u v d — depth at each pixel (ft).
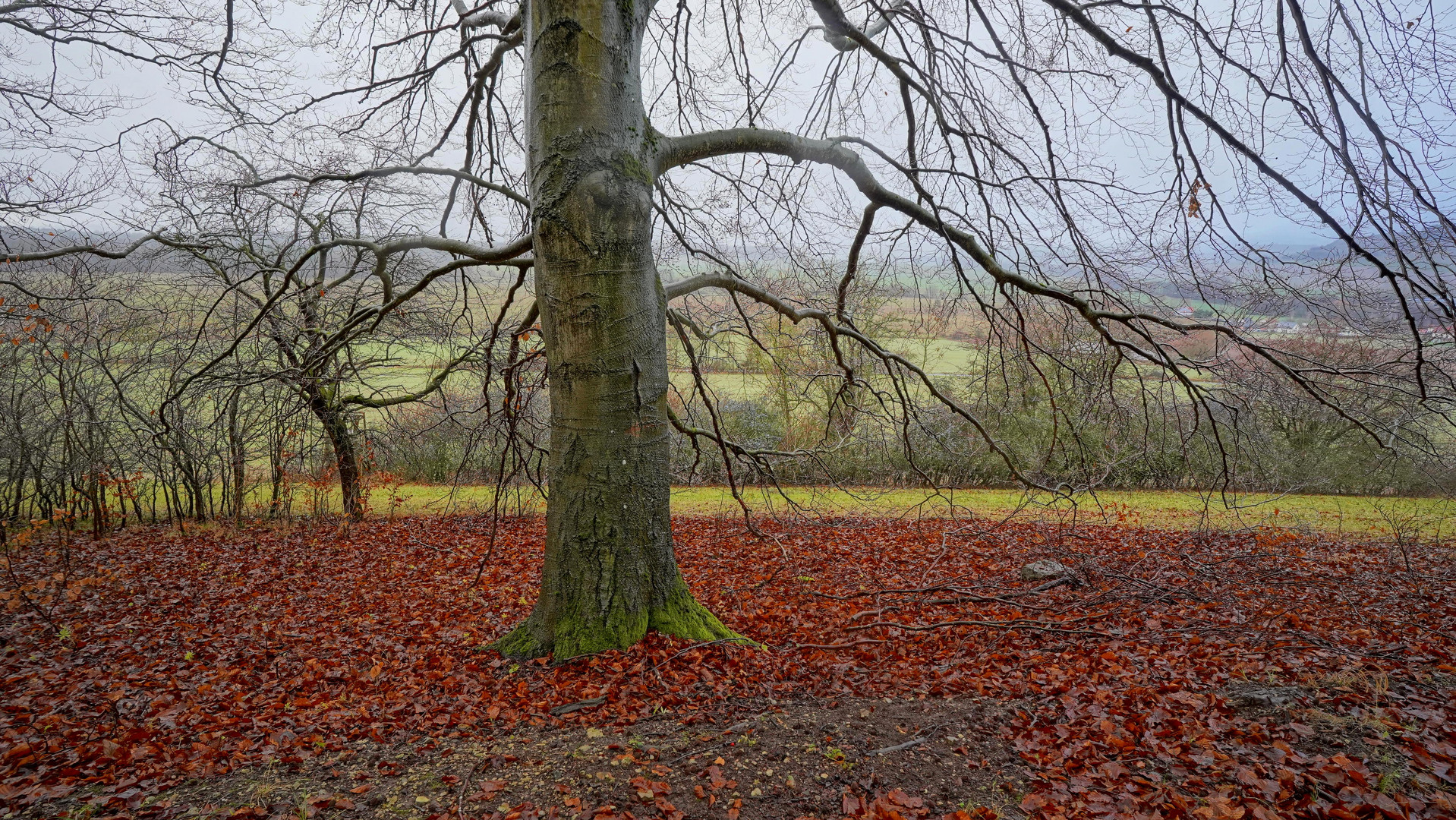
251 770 12.82
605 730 13.64
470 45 23.79
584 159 15.87
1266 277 18.99
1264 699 14.06
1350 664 16.53
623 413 16.69
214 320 41.06
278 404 40.32
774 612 24.41
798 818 10.69
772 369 53.06
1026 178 20.04
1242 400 22.94
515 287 22.71
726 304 30.81
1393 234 15.43
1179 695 14.57
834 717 13.88
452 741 13.67
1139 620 23.18
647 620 17.25
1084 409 25.21
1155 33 17.53
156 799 11.83
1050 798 11.05
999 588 28.48
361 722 14.87
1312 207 15.94
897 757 12.29
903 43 22.70
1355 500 50.83
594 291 16.12
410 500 53.36
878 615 23.11
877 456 58.13
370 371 44.78
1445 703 13.98
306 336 38.29
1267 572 31.27
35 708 16.81
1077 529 43.78
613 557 16.84
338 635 23.26
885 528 45.27
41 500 42.70
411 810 11.11
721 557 37.63
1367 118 15.05
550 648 16.89
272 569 35.04
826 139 20.83
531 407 35.78
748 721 13.70
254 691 17.85
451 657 18.61
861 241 23.18
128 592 30.37
